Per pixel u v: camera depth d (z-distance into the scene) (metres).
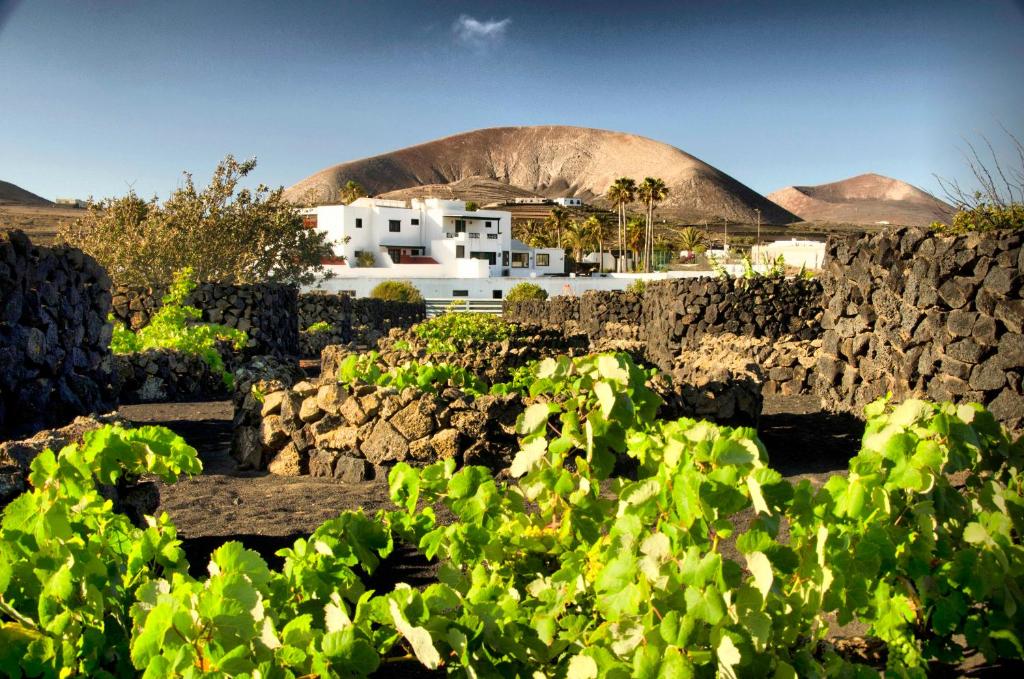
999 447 3.68
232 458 7.59
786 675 2.30
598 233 101.06
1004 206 10.77
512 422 6.69
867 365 10.18
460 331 15.98
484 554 3.11
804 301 15.80
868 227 199.88
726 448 2.43
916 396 8.98
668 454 2.56
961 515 3.29
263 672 2.00
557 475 3.20
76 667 2.37
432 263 72.19
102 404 10.25
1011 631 3.13
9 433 7.97
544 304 30.92
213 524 5.24
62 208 109.44
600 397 3.09
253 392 7.27
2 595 2.55
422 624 2.28
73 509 3.05
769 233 179.25
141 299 18.78
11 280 8.24
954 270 8.58
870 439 3.14
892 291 9.57
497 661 2.49
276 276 33.91
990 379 8.28
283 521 5.33
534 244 105.62
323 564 2.80
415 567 4.50
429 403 6.71
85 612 2.46
